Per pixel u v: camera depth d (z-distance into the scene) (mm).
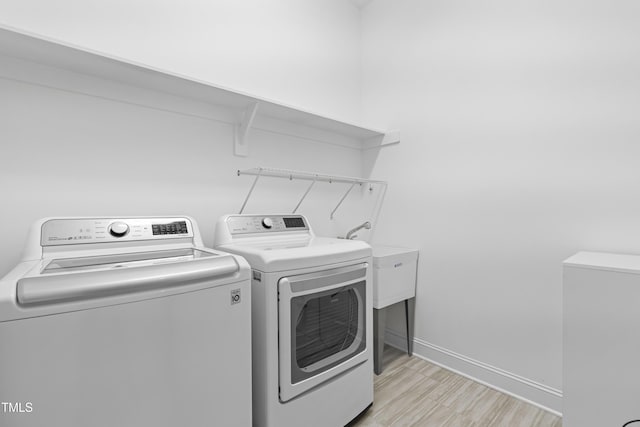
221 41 1837
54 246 1068
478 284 1904
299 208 2240
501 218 1801
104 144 1409
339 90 2541
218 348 1000
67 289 741
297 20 2254
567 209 1556
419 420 1526
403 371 2008
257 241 1608
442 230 2092
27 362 697
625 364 1142
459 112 1998
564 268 1270
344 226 2549
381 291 1944
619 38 1396
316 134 2299
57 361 729
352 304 1523
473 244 1929
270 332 1162
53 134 1287
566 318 1269
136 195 1499
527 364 1696
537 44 1646
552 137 1600
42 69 1243
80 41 1360
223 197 1816
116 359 804
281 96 2143
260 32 2031
